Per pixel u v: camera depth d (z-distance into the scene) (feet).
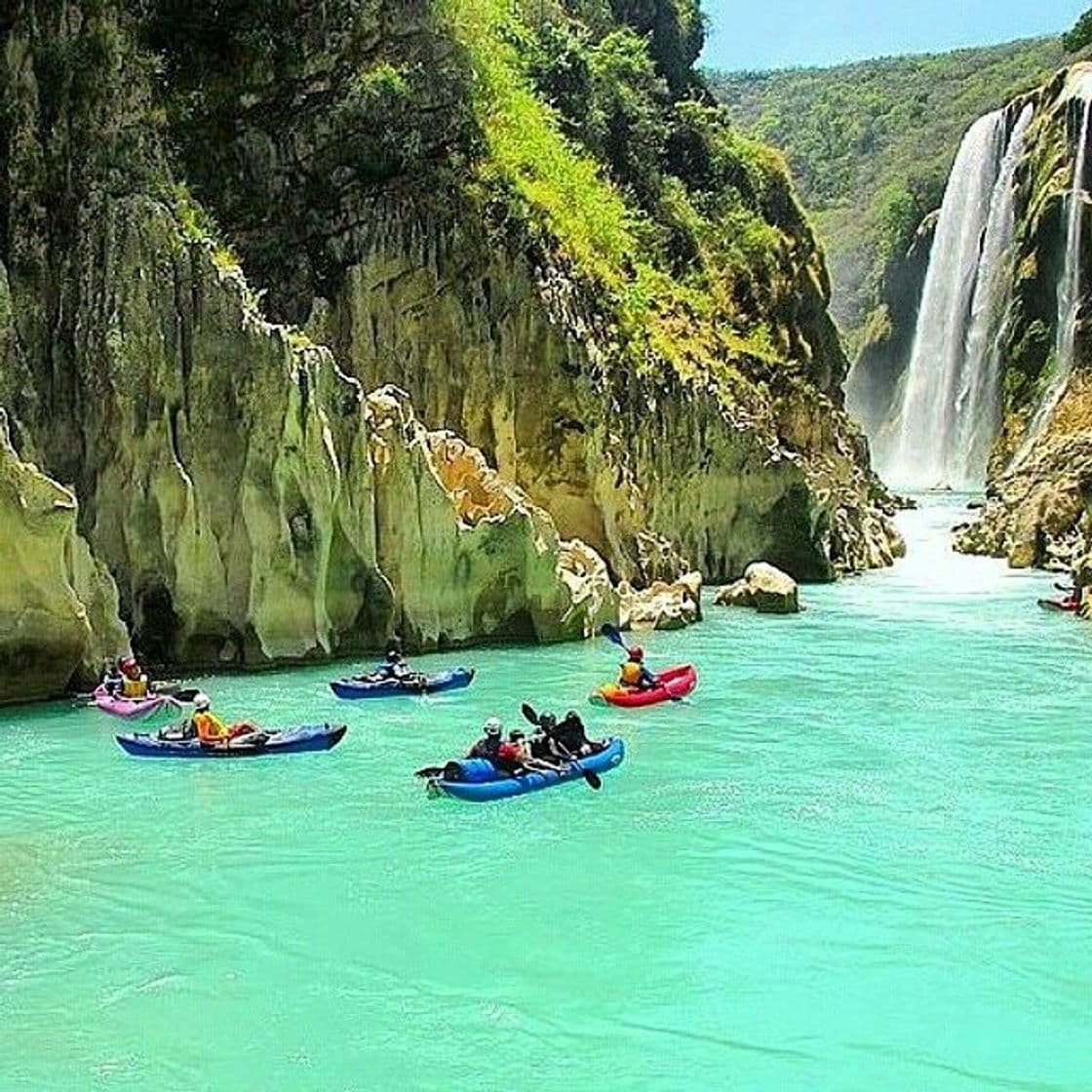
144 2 112.16
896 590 138.00
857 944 42.42
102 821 54.65
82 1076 33.78
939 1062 34.96
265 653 86.84
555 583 100.48
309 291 116.47
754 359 165.89
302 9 117.19
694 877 48.39
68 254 88.58
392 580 94.07
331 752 66.33
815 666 92.22
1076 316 208.54
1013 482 177.17
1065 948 42.24
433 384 118.42
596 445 120.67
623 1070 34.37
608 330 132.46
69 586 76.13
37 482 74.74
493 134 129.18
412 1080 33.73
